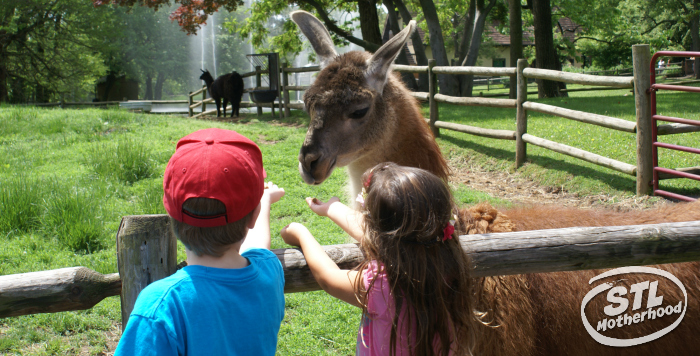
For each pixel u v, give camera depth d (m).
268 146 9.66
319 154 3.36
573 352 2.42
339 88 3.35
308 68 14.84
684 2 45.81
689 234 2.14
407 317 1.85
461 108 14.48
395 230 1.78
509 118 11.52
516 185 7.45
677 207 2.85
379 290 1.88
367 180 1.95
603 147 7.99
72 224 5.18
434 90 10.27
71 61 33.25
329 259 2.07
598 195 6.52
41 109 13.81
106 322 3.92
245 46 64.75
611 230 2.14
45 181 6.59
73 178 7.04
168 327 1.50
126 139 9.46
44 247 4.96
